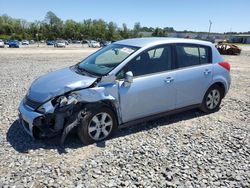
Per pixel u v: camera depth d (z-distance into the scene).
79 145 4.30
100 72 4.57
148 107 4.84
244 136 4.93
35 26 113.06
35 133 4.20
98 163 3.78
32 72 11.73
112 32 127.12
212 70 5.73
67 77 4.51
